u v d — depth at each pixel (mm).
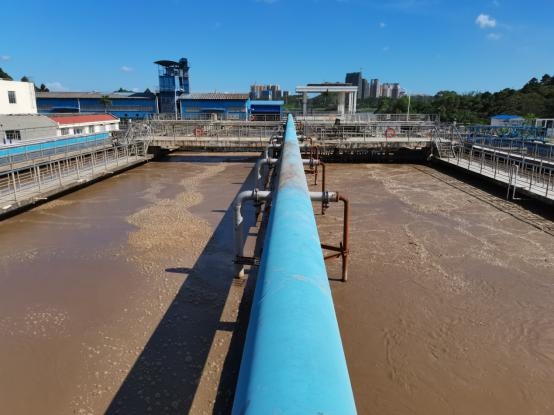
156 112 56781
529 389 6137
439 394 6039
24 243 11781
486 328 7613
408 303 8445
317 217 14273
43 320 7785
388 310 8188
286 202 4609
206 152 33750
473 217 14148
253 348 1887
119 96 58375
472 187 19266
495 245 11500
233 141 27969
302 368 1586
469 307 8305
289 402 1392
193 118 50312
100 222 13758
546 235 12266
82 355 6766
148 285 9125
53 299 8562
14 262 10430
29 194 15859
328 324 2027
